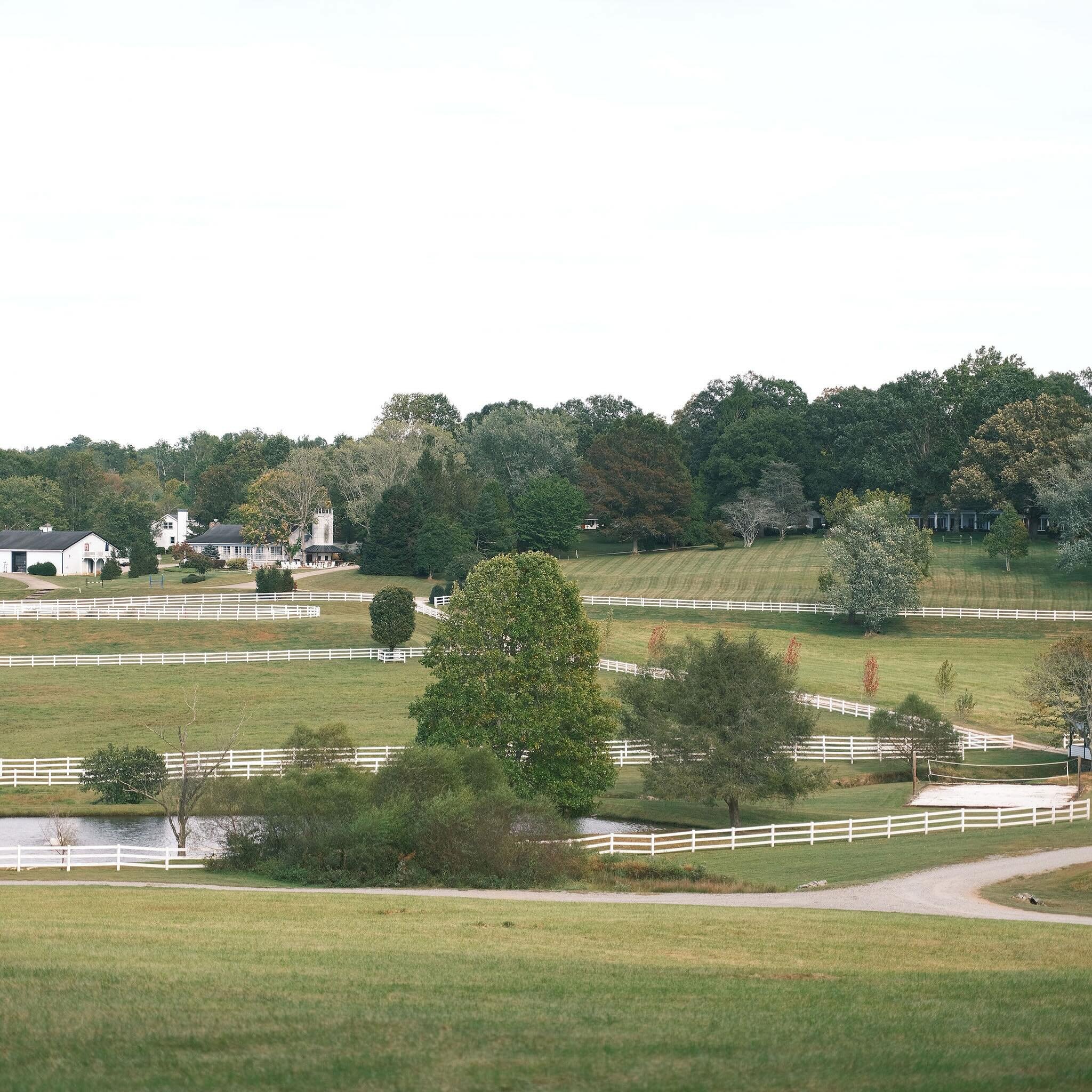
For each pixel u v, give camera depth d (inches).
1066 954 806.5
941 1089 459.2
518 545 5693.9
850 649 3767.2
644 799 2110.0
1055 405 5388.8
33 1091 450.9
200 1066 483.5
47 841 1600.6
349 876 1301.7
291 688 2901.1
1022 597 4399.6
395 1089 458.3
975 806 1985.7
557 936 852.6
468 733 1877.5
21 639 3405.5
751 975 698.2
